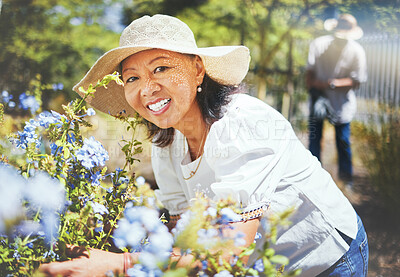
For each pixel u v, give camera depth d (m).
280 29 8.13
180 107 1.56
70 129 1.36
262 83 8.16
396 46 7.77
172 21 1.56
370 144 5.05
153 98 1.54
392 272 3.29
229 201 1.19
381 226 4.00
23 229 1.15
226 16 7.90
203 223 1.11
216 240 1.08
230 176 1.43
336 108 5.38
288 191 1.60
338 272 1.67
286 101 8.06
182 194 1.83
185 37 1.58
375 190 4.66
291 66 8.20
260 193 1.42
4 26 7.31
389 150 4.75
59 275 1.14
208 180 1.65
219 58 1.62
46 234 1.17
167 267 1.07
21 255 1.18
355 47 5.36
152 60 1.53
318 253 1.63
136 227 1.08
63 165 1.27
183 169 1.66
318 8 8.12
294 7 8.20
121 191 1.43
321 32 7.96
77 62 7.24
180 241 1.08
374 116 5.82
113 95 1.83
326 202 1.66
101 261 1.21
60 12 7.50
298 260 1.63
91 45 7.42
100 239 1.32
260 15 8.12
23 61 7.05
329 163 5.48
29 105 1.78
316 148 5.56
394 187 4.44
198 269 1.14
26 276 1.18
